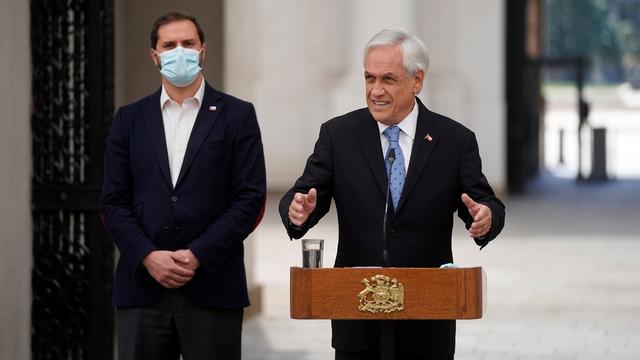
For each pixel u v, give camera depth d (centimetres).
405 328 1343
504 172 5628
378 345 1341
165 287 1448
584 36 18225
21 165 1914
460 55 5522
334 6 5712
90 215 1975
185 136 1467
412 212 1335
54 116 1970
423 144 1343
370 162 1343
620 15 18812
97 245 1975
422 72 1312
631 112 14762
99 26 1962
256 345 2486
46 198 1969
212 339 1454
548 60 6800
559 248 4019
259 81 5725
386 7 5353
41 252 1981
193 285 1445
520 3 5678
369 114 1361
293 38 5731
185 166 1450
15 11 1889
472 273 1195
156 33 1453
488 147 5572
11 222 1892
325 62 5722
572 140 10175
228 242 1438
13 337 1905
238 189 1464
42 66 1966
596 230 4525
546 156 8906
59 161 1975
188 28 1448
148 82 2623
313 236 4200
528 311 2889
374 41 1302
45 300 1983
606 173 6856
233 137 1464
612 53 18412
